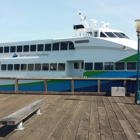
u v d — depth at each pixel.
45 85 11.48
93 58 15.89
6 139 4.09
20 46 19.66
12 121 3.88
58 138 4.15
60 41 17.44
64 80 11.52
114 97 10.27
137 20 8.16
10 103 8.44
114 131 4.62
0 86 13.62
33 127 4.93
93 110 7.00
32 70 18.59
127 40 16.41
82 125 5.11
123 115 6.25
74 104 8.20
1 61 20.28
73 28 19.47
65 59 17.14
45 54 18.23
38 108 6.16
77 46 16.59
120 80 11.01
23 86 12.52
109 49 15.45
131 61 14.87
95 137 4.21
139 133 4.46
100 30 16.83
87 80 11.33
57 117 5.96
